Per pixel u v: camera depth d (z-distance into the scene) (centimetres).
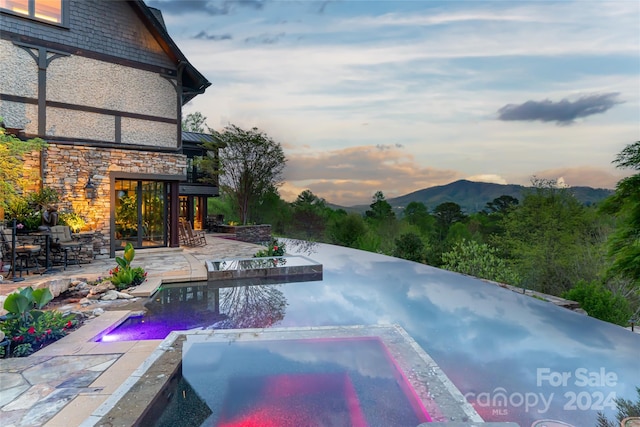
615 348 543
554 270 2409
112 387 349
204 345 468
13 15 1025
